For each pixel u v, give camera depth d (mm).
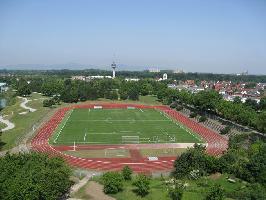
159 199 83875
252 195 83438
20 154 91250
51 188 75875
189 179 99375
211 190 81750
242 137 147625
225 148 142750
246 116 173125
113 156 130250
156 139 156750
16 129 171250
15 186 71188
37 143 146125
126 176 100125
